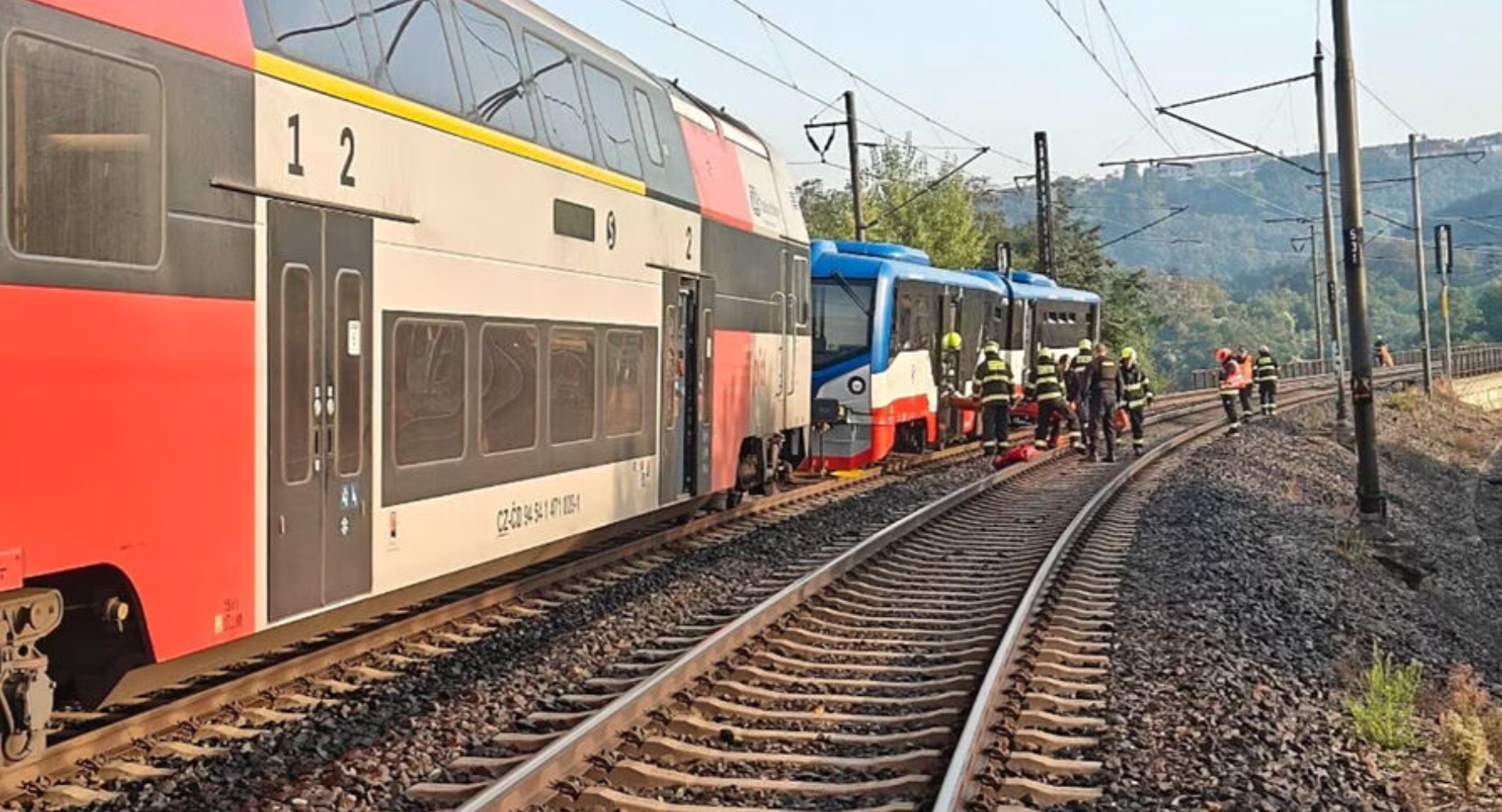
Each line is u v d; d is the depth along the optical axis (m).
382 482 8.81
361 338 8.52
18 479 5.95
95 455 6.36
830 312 21.95
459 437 9.77
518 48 10.80
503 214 10.32
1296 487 24.83
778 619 10.77
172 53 6.89
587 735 7.05
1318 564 16.80
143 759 6.94
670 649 9.91
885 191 54.75
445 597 11.40
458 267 9.68
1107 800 6.87
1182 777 7.30
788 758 7.32
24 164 5.98
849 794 6.80
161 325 6.78
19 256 5.96
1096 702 8.70
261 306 7.55
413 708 8.11
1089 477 22.83
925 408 24.36
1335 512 23.33
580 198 11.60
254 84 7.50
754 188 16.83
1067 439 28.28
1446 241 45.81
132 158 6.61
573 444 11.63
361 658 9.16
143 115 6.69
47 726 6.32
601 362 12.13
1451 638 15.95
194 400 7.02
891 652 10.20
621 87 12.90
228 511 7.28
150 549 6.71
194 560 7.02
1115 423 29.06
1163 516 17.83
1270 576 14.60
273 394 7.66
